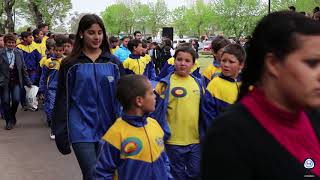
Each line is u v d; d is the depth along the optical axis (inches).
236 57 200.1
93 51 184.1
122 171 149.5
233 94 199.6
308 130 67.8
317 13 304.2
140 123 151.3
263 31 66.3
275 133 64.6
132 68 408.5
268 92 66.4
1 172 277.3
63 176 270.4
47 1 1465.3
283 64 64.2
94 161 175.5
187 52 205.3
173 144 203.8
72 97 182.2
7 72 403.5
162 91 204.8
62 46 373.7
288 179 63.8
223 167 63.6
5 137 374.9
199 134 205.9
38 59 524.7
